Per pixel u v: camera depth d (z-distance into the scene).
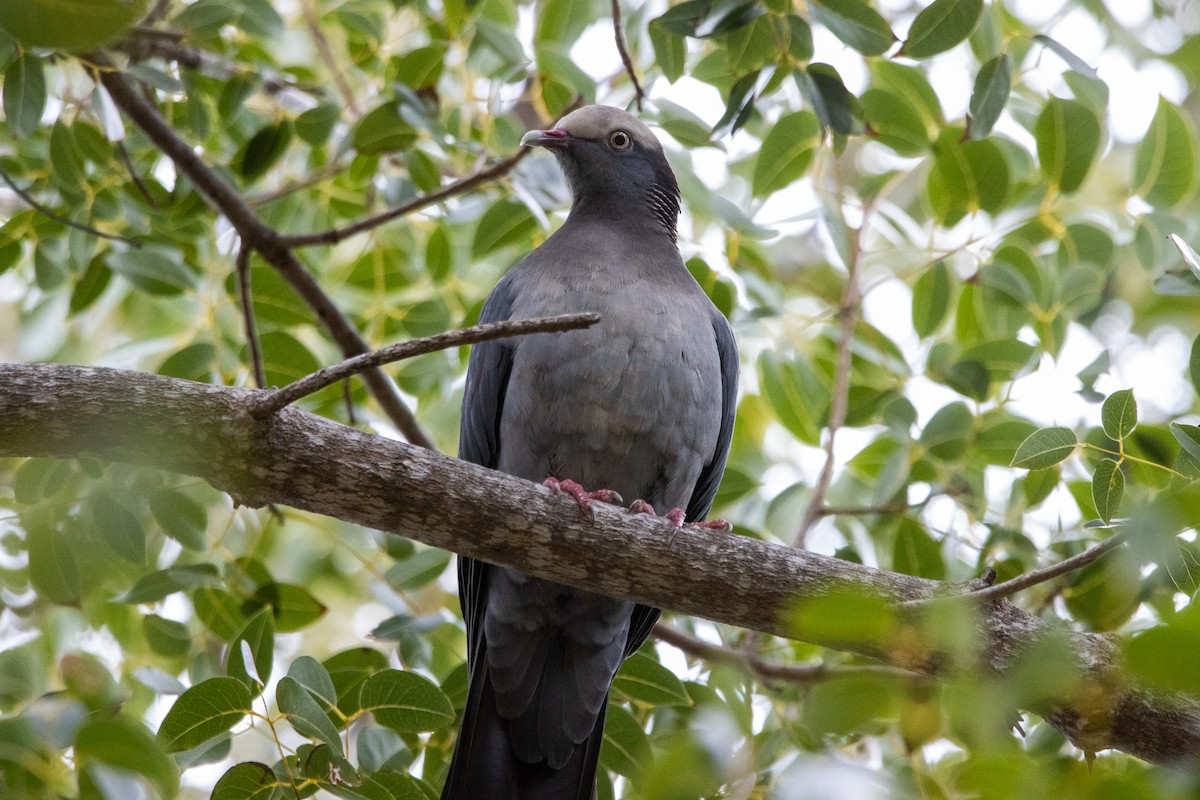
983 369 10.23
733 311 10.97
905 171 11.43
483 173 10.29
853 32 8.33
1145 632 4.18
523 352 9.35
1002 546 10.06
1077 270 10.46
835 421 10.83
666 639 10.52
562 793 9.43
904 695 4.99
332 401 11.18
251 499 7.21
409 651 9.66
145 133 10.17
